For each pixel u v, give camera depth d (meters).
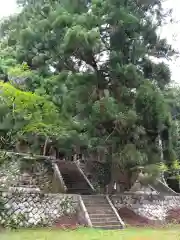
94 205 16.97
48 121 15.91
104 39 19.05
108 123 18.33
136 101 18.17
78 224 15.23
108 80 19.38
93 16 17.77
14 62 18.31
